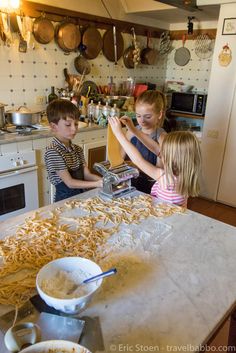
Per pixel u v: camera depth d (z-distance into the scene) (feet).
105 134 9.83
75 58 10.39
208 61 12.50
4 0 7.80
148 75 13.35
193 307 2.49
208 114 10.37
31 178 8.14
